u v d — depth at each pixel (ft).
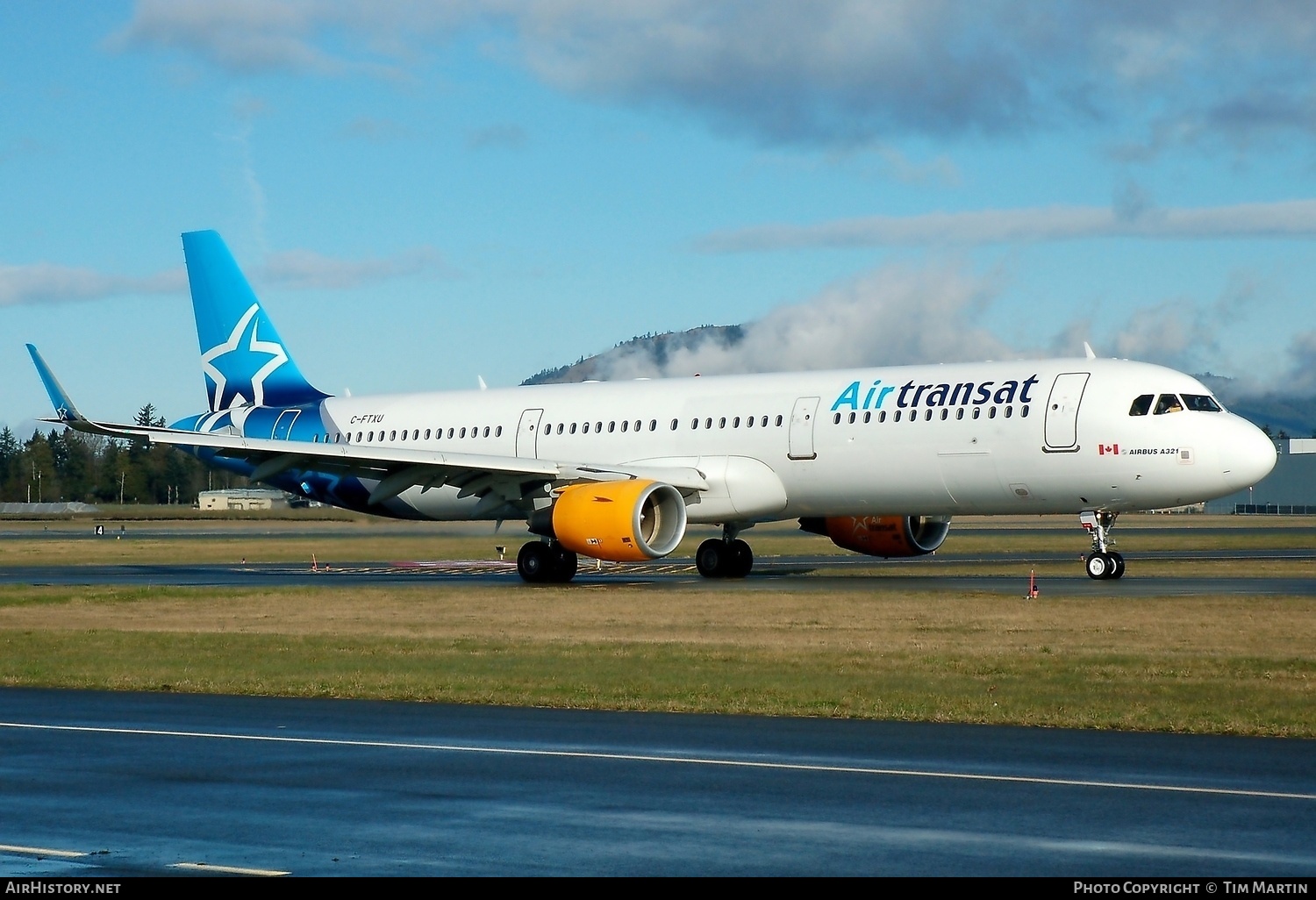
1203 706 152.76
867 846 97.25
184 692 178.70
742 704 158.81
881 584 328.70
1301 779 117.08
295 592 330.13
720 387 374.63
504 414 404.98
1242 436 315.17
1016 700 157.79
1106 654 196.44
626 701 162.50
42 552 574.97
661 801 111.04
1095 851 95.35
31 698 172.35
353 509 436.35
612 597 303.07
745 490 360.48
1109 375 324.39
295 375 451.94
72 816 107.45
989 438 330.34
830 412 351.05
